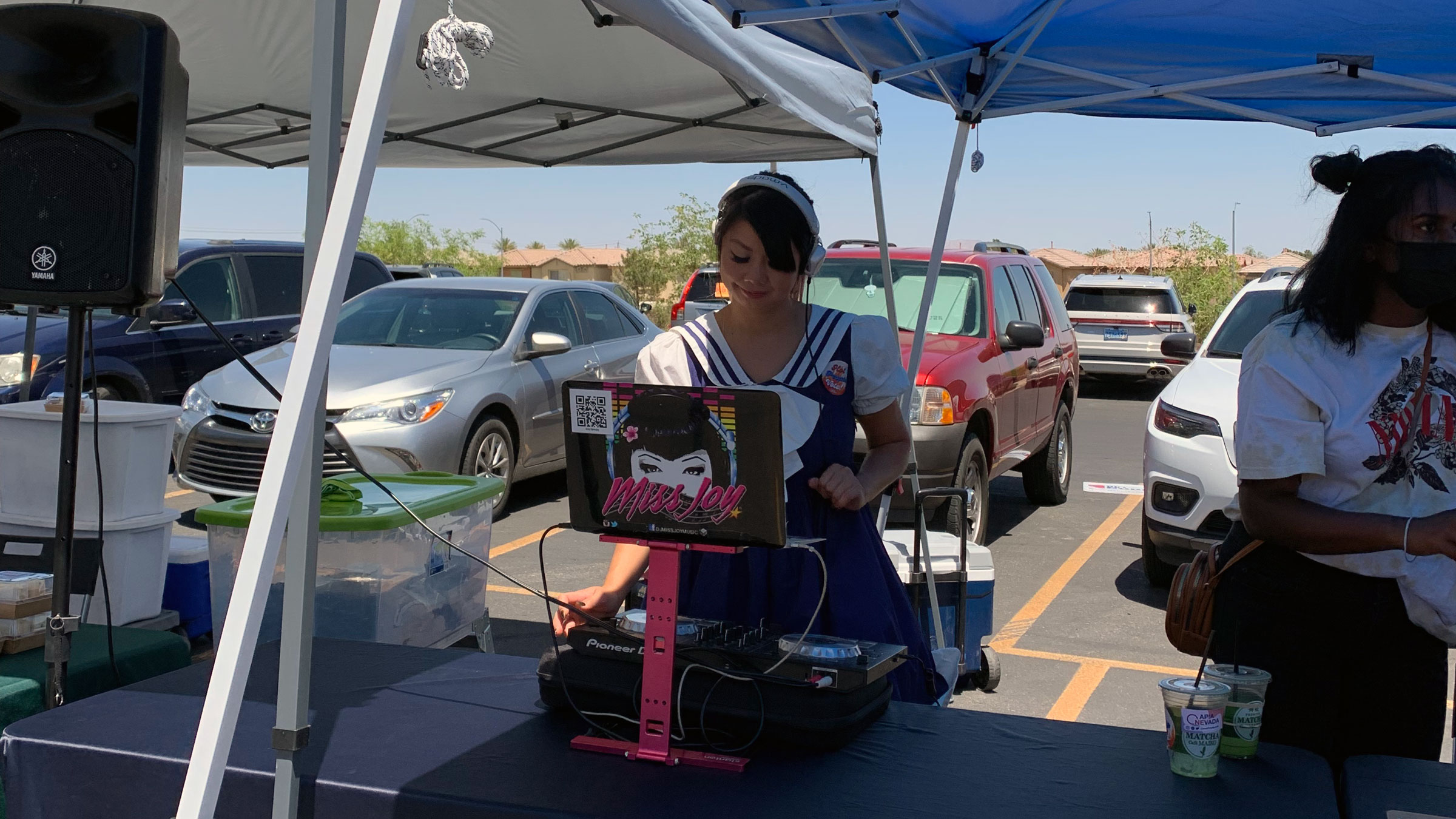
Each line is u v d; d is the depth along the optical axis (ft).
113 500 12.24
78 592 10.14
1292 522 6.89
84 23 8.15
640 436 6.18
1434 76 11.37
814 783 5.98
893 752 6.40
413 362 25.14
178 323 30.07
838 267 26.78
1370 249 6.71
